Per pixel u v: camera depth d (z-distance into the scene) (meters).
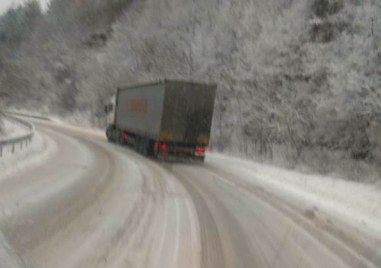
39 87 74.00
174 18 51.12
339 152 23.88
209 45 39.62
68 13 92.31
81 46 74.06
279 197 13.08
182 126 20.44
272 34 33.06
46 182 10.83
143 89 23.53
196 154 20.80
